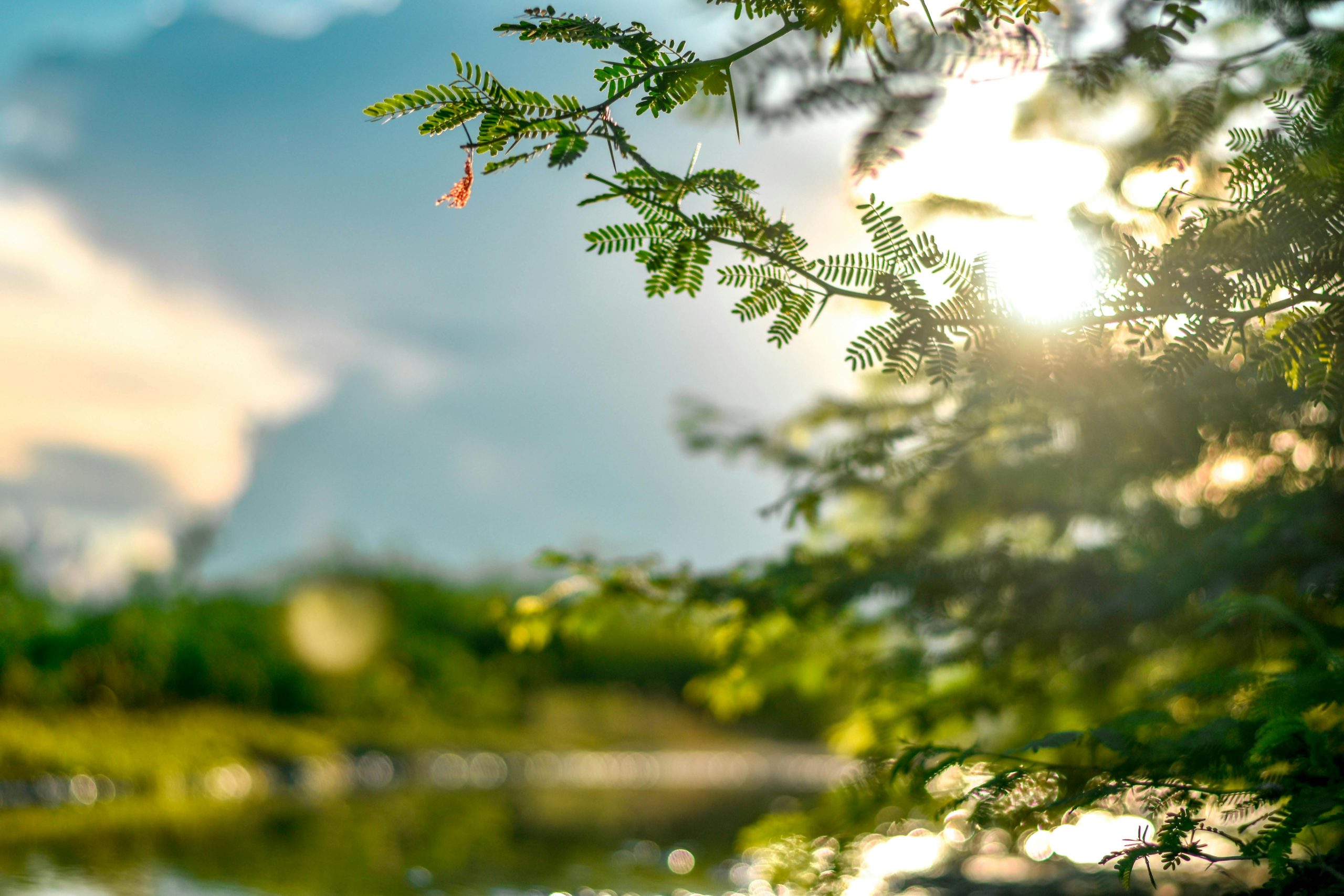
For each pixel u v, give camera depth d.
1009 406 2.55
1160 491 2.94
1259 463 2.53
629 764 14.77
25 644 11.25
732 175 1.24
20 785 8.16
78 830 6.84
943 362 1.27
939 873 3.94
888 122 1.21
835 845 2.71
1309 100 1.28
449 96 1.16
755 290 1.28
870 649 3.55
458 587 20.12
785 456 3.62
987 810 1.90
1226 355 1.78
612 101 1.18
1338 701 1.56
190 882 5.28
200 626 14.07
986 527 3.39
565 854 6.35
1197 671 2.70
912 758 1.92
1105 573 2.98
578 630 3.29
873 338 1.27
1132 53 1.24
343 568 18.36
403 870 5.73
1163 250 1.29
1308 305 1.31
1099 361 1.36
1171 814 1.59
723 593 3.13
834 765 15.23
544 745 15.59
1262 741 1.52
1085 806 1.73
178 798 8.84
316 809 8.59
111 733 10.25
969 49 1.21
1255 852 1.50
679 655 20.70
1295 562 2.31
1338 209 1.27
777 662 3.67
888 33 1.10
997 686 3.20
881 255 1.26
